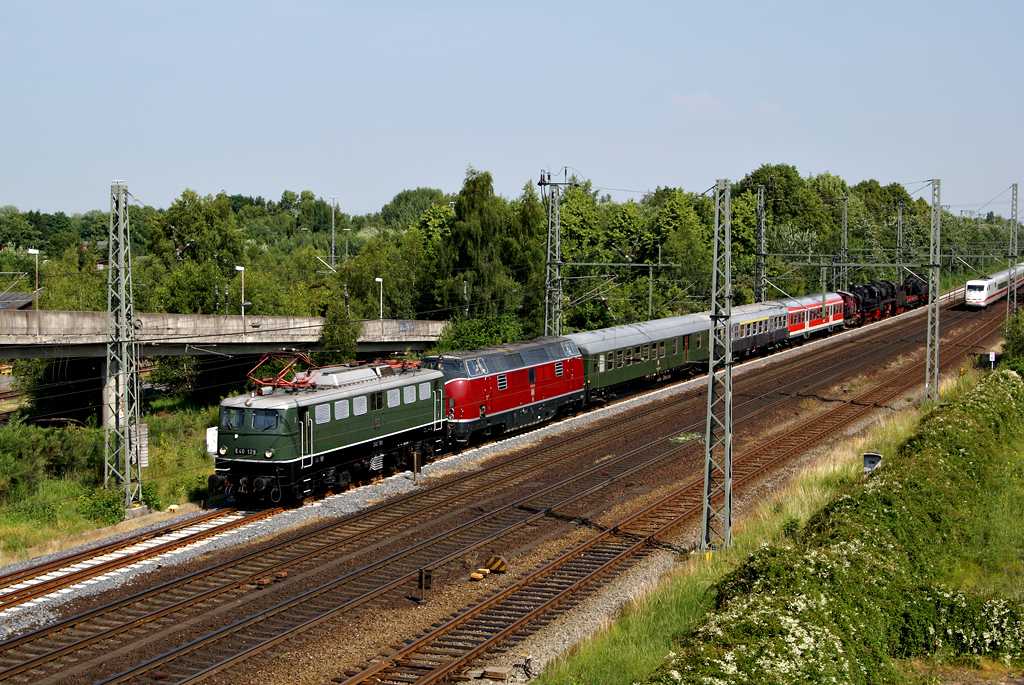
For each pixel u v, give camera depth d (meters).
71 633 15.66
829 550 16.25
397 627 15.94
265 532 22.05
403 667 14.26
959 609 14.56
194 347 43.00
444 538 21.36
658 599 16.69
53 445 35.00
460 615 16.33
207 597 17.30
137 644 15.12
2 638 15.47
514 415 34.25
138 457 27.48
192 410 49.34
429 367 32.06
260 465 24.17
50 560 20.34
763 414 37.69
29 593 17.72
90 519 26.06
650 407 39.91
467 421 31.45
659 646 14.38
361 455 27.16
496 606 17.05
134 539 21.61
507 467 29.03
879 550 16.67
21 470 32.00
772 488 26.09
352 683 13.50
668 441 32.78
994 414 28.81
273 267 92.06
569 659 14.26
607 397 42.41
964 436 25.58
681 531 22.20
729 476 20.16
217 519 23.70
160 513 26.70
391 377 28.44
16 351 34.50
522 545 20.95
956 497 21.02
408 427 28.77
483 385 32.19
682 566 19.19
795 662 11.80
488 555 20.19
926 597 14.92
